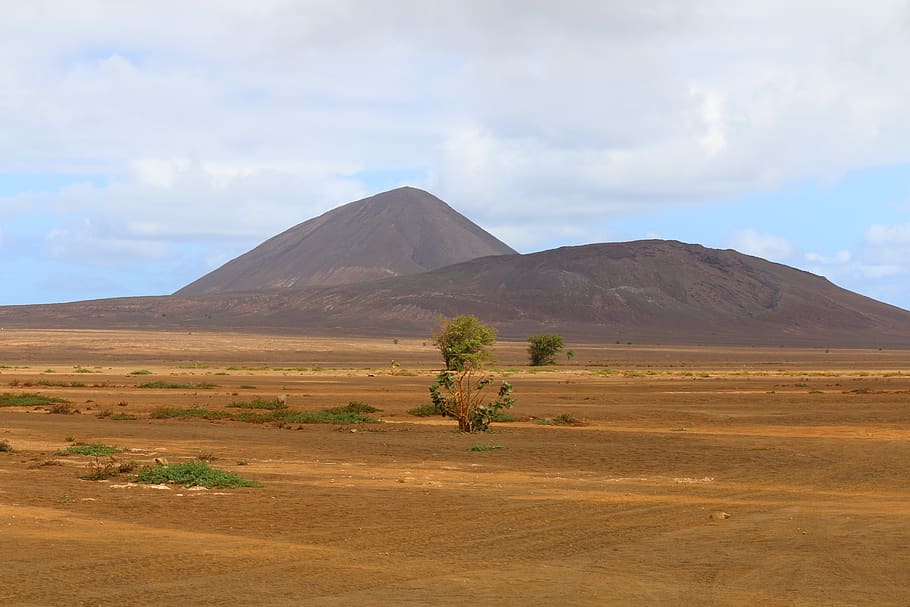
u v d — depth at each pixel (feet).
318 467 88.58
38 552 46.39
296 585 40.16
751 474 85.30
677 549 49.01
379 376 335.88
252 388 249.75
